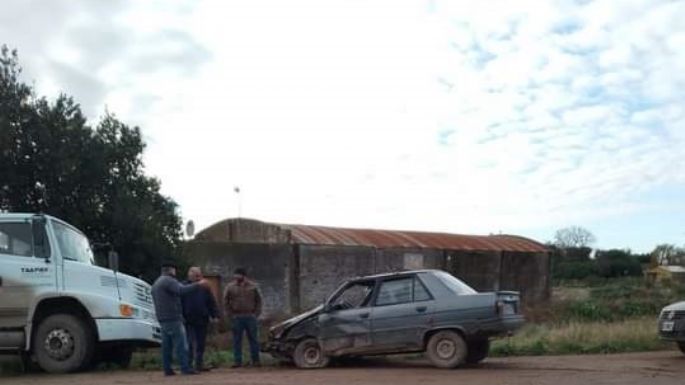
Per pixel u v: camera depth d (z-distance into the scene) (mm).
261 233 29672
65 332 13703
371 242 31688
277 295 28062
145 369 14703
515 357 16641
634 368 13664
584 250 76938
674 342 17406
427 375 12617
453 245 35062
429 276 14227
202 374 13336
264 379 12258
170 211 23562
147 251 21609
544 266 38594
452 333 13711
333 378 12320
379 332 14141
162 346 13227
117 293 14219
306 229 31000
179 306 13352
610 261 71438
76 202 21062
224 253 27406
